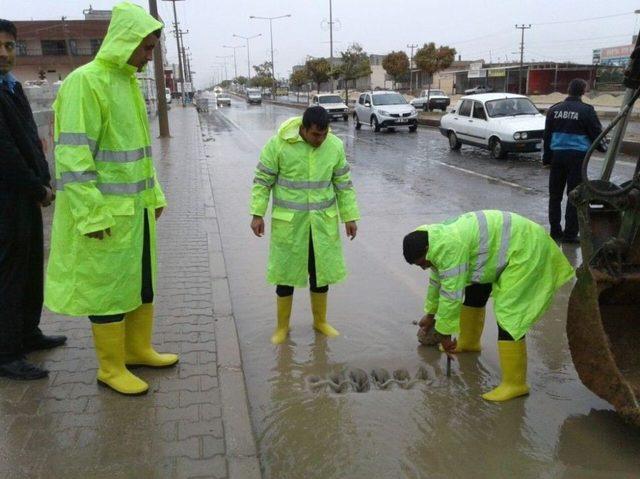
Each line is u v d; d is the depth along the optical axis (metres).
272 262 4.62
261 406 3.85
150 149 3.60
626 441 3.45
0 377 3.72
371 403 3.88
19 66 59.09
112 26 3.27
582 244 3.58
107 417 3.31
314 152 4.42
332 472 3.21
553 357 4.51
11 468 2.87
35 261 3.91
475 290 4.36
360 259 6.98
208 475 2.85
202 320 4.71
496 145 15.91
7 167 3.38
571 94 7.30
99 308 3.39
